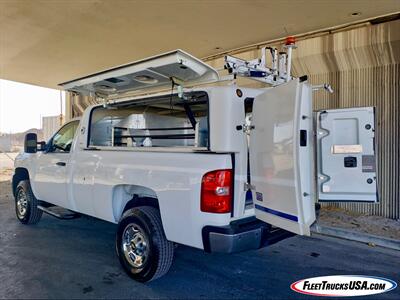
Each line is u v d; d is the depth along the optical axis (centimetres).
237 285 333
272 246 456
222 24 601
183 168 300
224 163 284
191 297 306
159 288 324
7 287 323
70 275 354
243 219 302
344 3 497
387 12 530
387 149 571
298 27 608
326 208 639
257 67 367
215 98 297
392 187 568
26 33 663
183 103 402
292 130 251
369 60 582
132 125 446
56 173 473
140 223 331
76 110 1200
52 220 604
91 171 401
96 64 902
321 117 325
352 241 482
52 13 565
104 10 546
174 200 303
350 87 610
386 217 576
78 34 665
